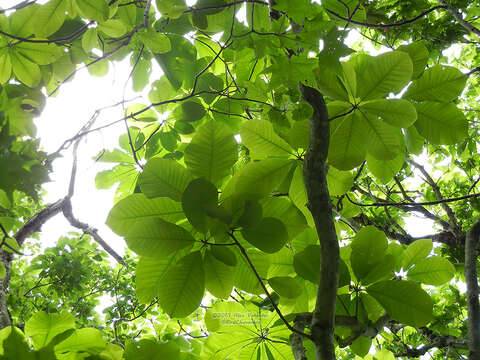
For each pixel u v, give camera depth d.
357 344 1.74
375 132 1.57
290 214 1.51
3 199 1.55
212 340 1.76
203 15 1.75
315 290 1.78
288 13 1.49
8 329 1.42
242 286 1.56
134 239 1.33
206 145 1.37
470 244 2.16
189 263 1.37
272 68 1.55
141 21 2.04
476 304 1.94
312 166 1.43
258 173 1.53
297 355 1.44
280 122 1.65
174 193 1.36
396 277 1.86
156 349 1.55
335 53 1.44
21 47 1.72
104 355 1.52
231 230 1.32
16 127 1.57
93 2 1.59
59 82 2.14
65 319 1.52
